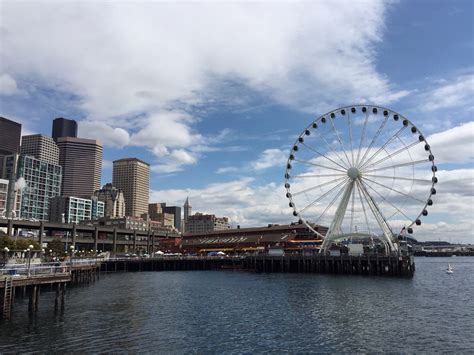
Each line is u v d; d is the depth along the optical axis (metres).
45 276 47.28
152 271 121.31
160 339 36.44
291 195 107.88
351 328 40.41
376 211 98.00
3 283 42.94
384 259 93.06
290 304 54.44
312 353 32.62
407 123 96.69
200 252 163.88
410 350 33.22
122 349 33.22
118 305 53.88
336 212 102.19
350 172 99.19
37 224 145.25
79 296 61.88
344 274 96.81
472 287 73.19
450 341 35.72
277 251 118.69
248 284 79.19
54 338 36.06
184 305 54.34
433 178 94.06
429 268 144.12
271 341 35.94
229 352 32.81
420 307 51.50
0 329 39.00
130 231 187.12
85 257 119.50
